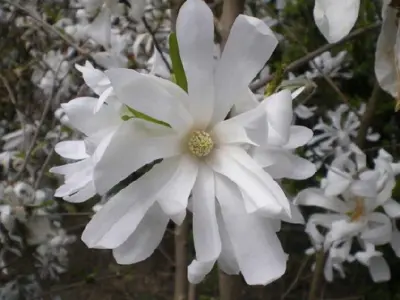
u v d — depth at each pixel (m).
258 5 0.42
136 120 0.15
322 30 0.15
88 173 0.17
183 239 0.31
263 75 0.35
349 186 0.26
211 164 0.16
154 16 0.38
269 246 0.16
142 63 0.37
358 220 0.27
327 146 0.38
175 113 0.15
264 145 0.15
